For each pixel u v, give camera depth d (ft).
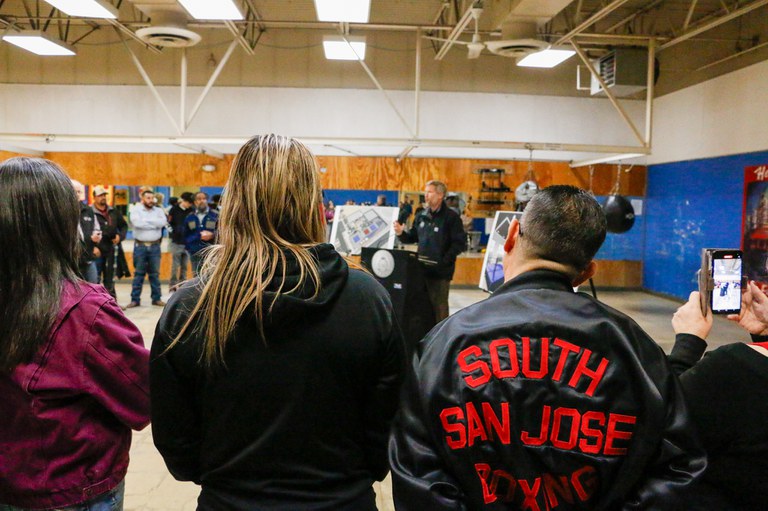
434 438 2.86
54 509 3.76
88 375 3.85
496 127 31.53
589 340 2.92
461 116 31.40
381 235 16.35
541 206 3.32
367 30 30.76
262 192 3.45
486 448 2.85
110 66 30.48
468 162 32.37
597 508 2.80
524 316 3.02
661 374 2.91
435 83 31.22
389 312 3.60
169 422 3.52
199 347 3.37
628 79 27.78
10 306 3.70
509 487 2.84
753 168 24.25
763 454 3.21
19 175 3.81
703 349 3.98
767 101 23.48
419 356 3.11
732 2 25.52
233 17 18.61
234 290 3.30
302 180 3.59
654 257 32.07
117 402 3.95
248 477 3.36
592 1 26.89
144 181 31.83
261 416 3.34
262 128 31.07
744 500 3.33
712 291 4.08
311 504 3.32
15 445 3.75
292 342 3.32
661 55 31.22
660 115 31.42
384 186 32.24
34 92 30.42
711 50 27.30
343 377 3.43
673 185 30.22
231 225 3.52
